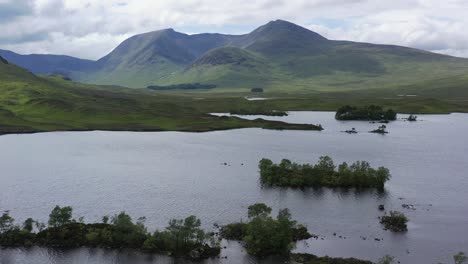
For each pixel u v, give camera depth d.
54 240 115.00
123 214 120.81
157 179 179.75
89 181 176.38
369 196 157.75
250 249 110.69
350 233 124.12
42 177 181.62
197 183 174.12
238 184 172.50
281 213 121.75
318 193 160.25
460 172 195.25
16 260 106.38
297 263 105.25
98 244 113.94
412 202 151.88
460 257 101.94
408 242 118.69
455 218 137.38
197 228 116.25
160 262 106.44
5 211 141.12
